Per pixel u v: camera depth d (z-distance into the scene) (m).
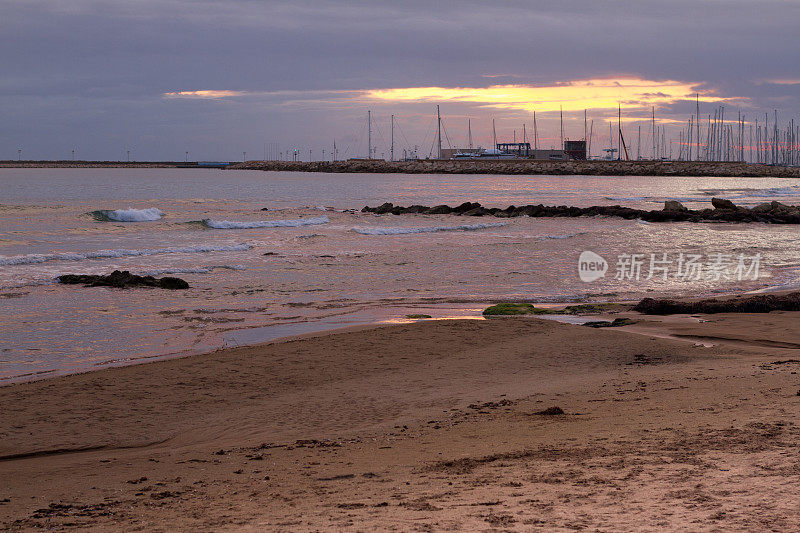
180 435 10.20
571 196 92.06
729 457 7.08
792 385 10.91
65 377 13.20
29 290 22.55
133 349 15.77
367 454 8.64
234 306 20.95
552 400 11.35
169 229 44.53
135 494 7.38
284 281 25.59
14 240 36.69
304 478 7.64
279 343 15.93
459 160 197.75
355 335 16.55
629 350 15.17
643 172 175.25
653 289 24.30
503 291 23.81
